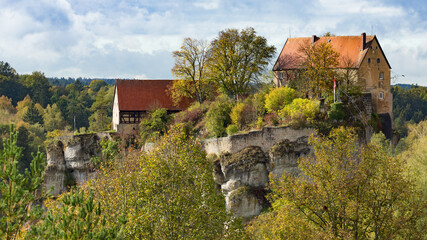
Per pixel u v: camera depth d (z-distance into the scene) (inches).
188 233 1107.3
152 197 1113.4
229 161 2191.2
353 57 2603.3
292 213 1238.9
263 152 2199.8
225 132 2417.6
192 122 2711.6
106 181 1203.9
